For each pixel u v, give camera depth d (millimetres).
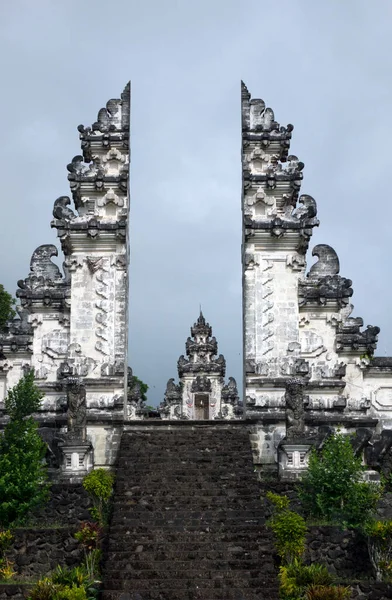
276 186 34250
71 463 26859
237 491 25062
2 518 23609
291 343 32781
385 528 21781
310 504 24750
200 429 30859
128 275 34688
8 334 33781
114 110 35438
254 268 33625
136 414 42844
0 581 21125
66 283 34000
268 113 35562
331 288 33594
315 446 27953
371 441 29969
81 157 34656
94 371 32375
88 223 33281
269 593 19953
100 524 22719
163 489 25125
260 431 31469
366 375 33969
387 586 20266
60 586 19062
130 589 20172
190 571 20859
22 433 25344
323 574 20234
